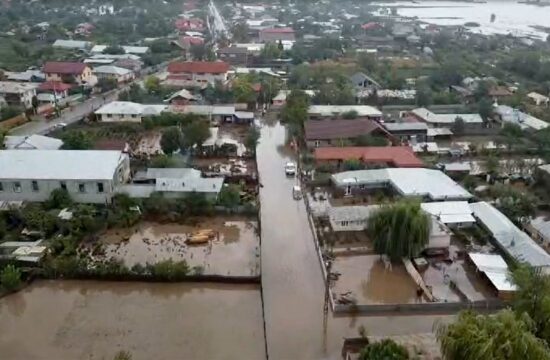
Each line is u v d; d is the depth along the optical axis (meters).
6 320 40.69
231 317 41.50
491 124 91.19
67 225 52.28
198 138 74.38
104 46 153.88
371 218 50.41
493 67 138.62
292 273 47.88
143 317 41.25
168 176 62.72
